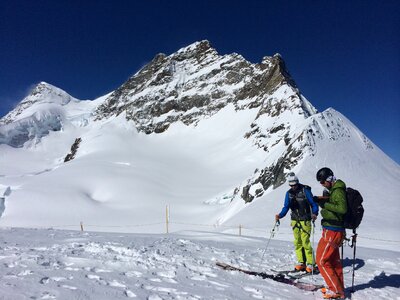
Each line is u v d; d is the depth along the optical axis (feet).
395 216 99.14
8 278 16.92
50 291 15.29
